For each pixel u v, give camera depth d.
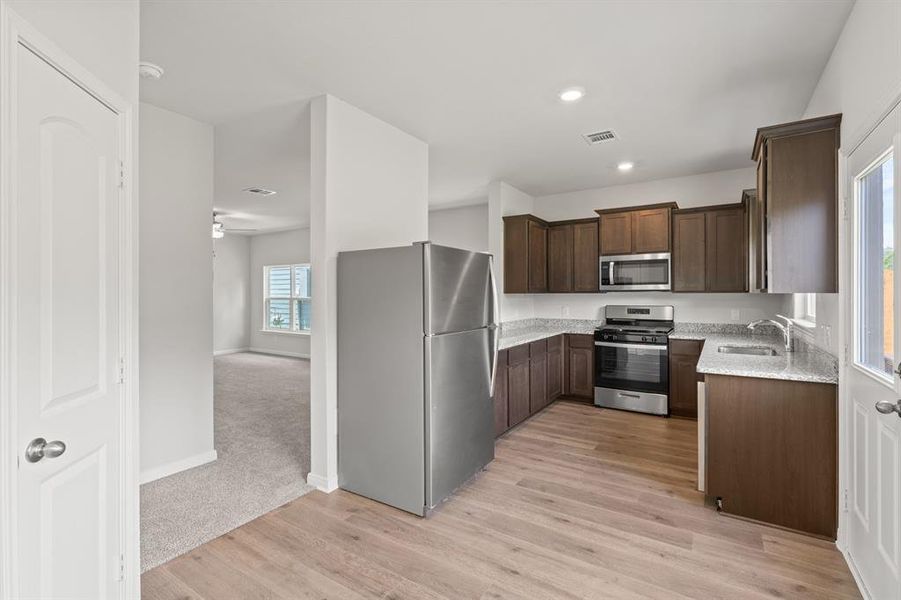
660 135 3.56
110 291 1.56
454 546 2.22
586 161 4.25
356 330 2.79
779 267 2.29
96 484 1.48
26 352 1.16
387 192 3.31
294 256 8.87
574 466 3.22
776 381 2.38
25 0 1.16
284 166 4.42
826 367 2.42
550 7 1.98
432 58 2.42
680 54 2.37
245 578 1.97
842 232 2.12
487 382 3.14
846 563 2.06
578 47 2.31
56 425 1.27
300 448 3.60
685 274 4.56
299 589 1.90
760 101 2.93
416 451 2.56
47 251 1.24
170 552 2.16
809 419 2.32
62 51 1.30
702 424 2.63
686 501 2.68
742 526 2.39
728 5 1.96
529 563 2.08
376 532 2.36
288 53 2.36
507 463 3.28
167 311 3.05
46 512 1.23
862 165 1.89
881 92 1.67
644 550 2.17
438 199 5.85
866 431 1.86
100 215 1.50
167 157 3.06
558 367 5.07
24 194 1.15
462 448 2.84
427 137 3.61
